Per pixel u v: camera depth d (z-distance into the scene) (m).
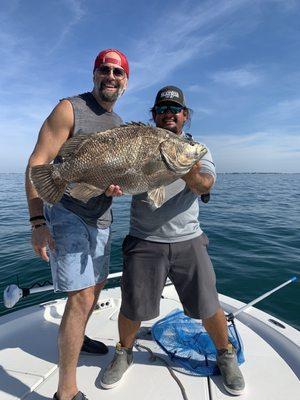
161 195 2.47
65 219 2.62
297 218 13.42
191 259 2.89
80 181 2.35
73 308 2.57
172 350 3.10
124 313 2.91
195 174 2.50
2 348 3.31
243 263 7.42
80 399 2.48
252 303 3.78
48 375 2.94
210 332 2.85
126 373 2.91
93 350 3.19
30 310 3.98
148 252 2.92
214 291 2.90
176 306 4.12
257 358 3.07
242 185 39.91
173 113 3.05
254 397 2.61
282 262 7.46
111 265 7.40
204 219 13.10
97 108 2.76
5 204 19.88
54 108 2.64
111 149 2.29
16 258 8.09
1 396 2.68
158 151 2.30
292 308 5.35
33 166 2.35
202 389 2.71
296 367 2.95
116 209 15.52
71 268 2.55
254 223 12.20
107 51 2.70
